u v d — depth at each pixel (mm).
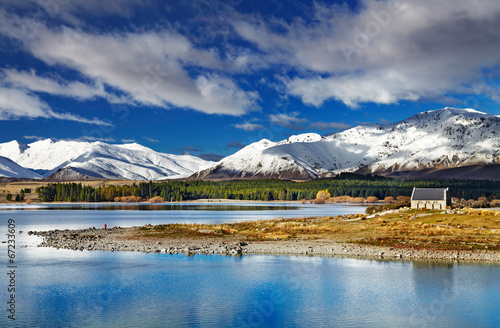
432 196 133375
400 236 89188
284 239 92500
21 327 41812
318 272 62812
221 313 45688
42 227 137125
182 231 108938
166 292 53406
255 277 60469
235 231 107312
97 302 49031
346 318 44375
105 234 105938
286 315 44906
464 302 49031
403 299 50156
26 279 59062
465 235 86625
